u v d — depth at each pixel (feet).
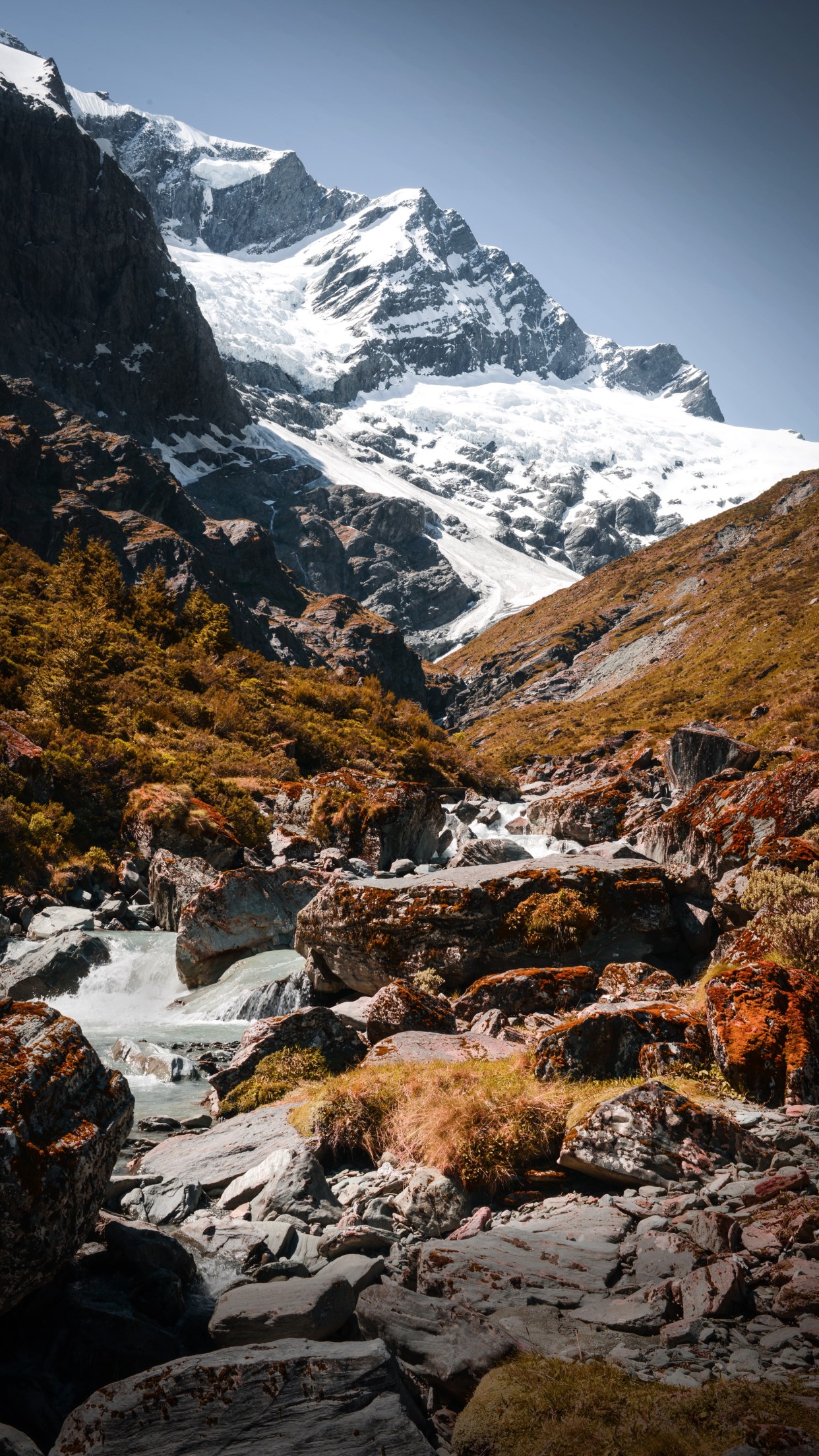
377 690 292.61
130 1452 16.75
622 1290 22.72
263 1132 37.37
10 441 391.24
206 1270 26.66
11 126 652.89
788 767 71.56
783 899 50.49
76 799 127.65
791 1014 36.50
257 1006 70.18
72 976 79.05
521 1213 30.48
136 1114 44.96
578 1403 17.40
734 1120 31.71
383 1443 16.76
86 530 391.65
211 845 122.52
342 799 140.15
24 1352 20.93
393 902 62.49
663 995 50.57
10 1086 21.39
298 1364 18.13
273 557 612.70
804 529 540.11
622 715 390.42
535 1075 38.01
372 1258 25.89
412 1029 48.44
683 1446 15.93
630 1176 30.45
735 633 435.12
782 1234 24.31
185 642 266.77
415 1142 34.60
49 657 173.17
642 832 84.74
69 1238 21.36
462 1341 20.75
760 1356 19.06
